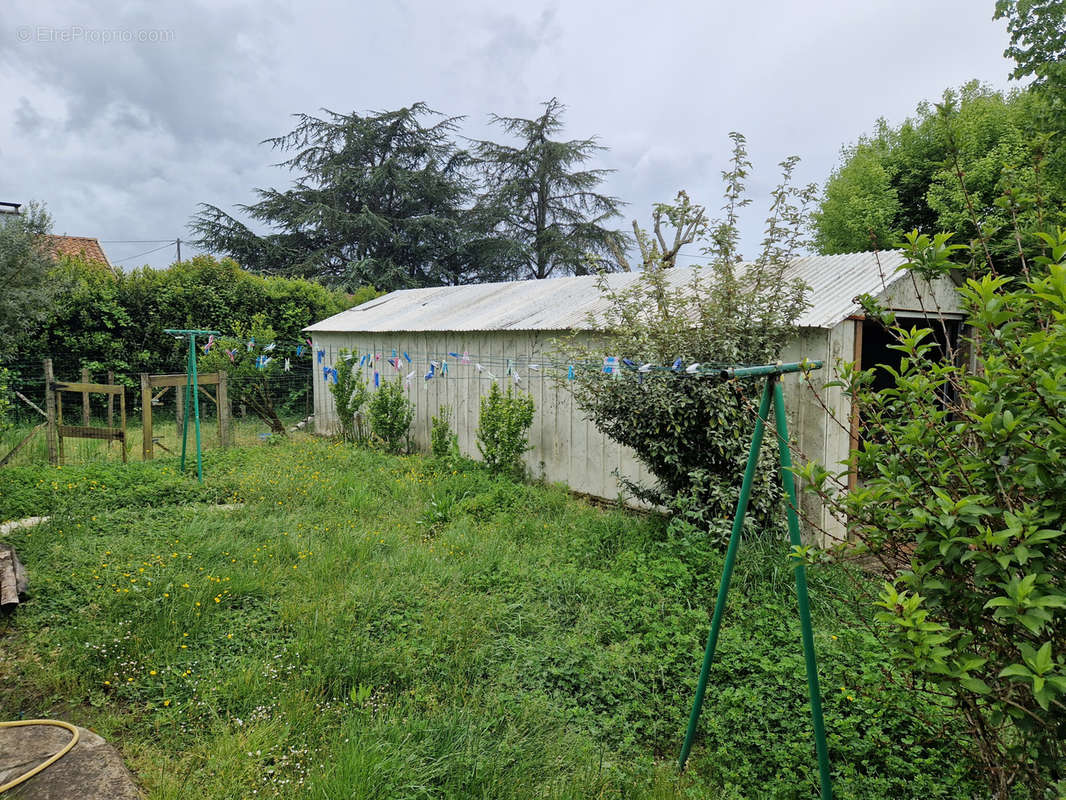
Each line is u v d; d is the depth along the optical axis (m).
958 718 3.19
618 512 7.50
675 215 6.61
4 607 4.67
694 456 6.52
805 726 3.52
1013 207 2.73
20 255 9.23
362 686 3.81
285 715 3.57
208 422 14.55
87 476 8.05
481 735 3.39
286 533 6.36
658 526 6.73
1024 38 9.30
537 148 28.61
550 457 9.25
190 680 3.89
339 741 3.34
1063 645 1.99
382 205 28.95
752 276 6.54
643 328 6.61
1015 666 1.77
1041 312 2.16
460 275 30.30
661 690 4.00
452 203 30.02
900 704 3.42
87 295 14.14
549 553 6.13
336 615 4.65
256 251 27.17
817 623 4.73
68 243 20.08
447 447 10.51
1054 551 1.95
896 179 15.12
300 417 16.53
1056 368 1.79
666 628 4.52
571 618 4.87
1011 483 2.09
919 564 2.18
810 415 6.48
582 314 9.09
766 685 3.87
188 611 4.66
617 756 3.41
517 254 27.94
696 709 3.36
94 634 4.40
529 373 9.52
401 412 11.77
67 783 2.96
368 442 12.29
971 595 2.07
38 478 7.93
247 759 3.21
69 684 3.93
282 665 4.05
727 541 5.92
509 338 9.86
